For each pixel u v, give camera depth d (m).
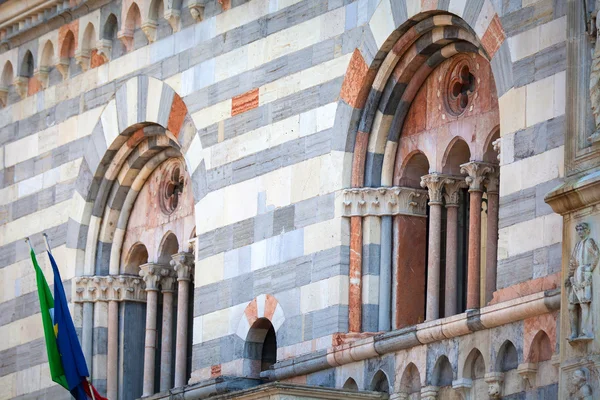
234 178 39.94
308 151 38.34
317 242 37.84
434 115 37.06
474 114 36.19
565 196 31.44
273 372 37.94
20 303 45.66
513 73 33.97
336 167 37.72
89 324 44.03
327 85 38.16
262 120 39.47
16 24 46.38
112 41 43.72
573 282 31.20
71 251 44.31
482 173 35.88
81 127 44.50
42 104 45.78
